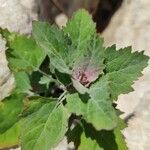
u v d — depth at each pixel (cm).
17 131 17
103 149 17
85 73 16
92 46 16
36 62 17
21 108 17
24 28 21
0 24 20
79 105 16
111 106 15
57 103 16
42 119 16
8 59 16
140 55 16
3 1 21
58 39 16
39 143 16
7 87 20
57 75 17
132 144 20
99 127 15
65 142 21
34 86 18
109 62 17
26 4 22
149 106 21
